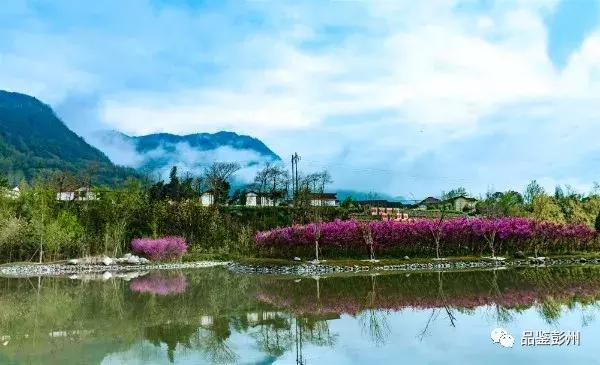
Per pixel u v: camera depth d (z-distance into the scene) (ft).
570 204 239.50
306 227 155.33
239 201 339.36
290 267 140.77
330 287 101.71
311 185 312.09
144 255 190.90
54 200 216.33
